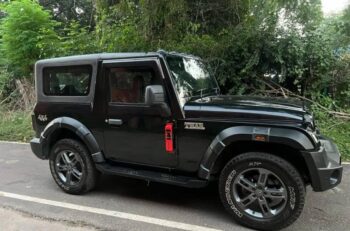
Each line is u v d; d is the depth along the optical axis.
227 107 3.55
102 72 4.09
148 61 3.78
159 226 3.56
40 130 4.74
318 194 4.41
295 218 3.26
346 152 6.04
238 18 8.82
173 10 8.04
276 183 3.35
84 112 4.29
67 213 3.91
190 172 3.81
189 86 4.04
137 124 3.94
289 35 7.80
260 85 8.15
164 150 3.84
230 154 3.67
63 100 4.44
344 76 8.01
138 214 3.87
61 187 4.59
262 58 8.06
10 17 11.26
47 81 4.59
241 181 3.46
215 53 8.16
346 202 4.14
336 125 7.15
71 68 4.34
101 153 4.29
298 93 8.28
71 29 10.56
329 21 8.06
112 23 9.45
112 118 4.09
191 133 3.66
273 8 7.79
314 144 3.22
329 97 8.02
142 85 3.85
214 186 4.73
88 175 4.39
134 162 4.12
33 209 4.04
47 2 20.66
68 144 4.45
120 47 8.62
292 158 3.44
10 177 5.32
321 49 7.86
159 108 3.67
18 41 11.23
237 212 3.50
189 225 3.57
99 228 3.53
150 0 8.04
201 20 8.91
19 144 7.87
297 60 7.83
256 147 3.51
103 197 4.40
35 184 4.96
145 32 8.43
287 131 3.22
